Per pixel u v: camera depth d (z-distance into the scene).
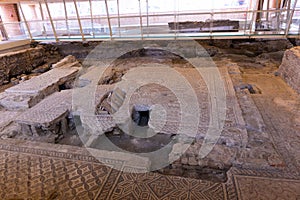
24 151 3.12
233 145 3.28
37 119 4.06
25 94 5.33
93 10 11.13
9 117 4.65
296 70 5.40
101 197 2.29
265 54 8.63
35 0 9.08
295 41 8.48
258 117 4.01
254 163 2.83
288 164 2.91
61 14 11.65
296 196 2.28
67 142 4.20
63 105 4.66
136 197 2.27
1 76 7.16
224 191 2.35
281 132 3.70
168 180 2.49
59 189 2.41
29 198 2.31
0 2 8.81
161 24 9.73
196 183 2.45
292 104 4.68
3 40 8.90
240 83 5.73
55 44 9.90
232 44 9.50
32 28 9.48
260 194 2.31
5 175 2.65
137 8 10.39
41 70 8.38
